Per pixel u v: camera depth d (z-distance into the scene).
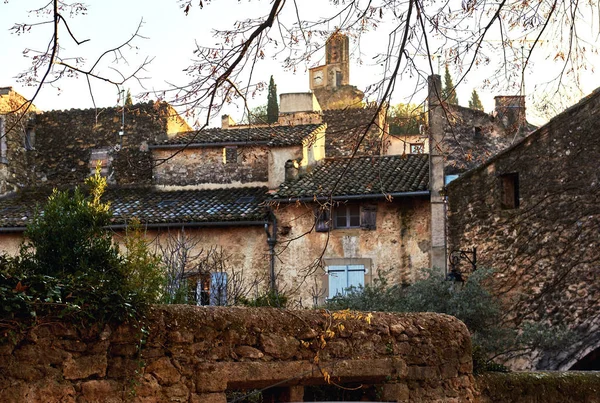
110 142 26.88
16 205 24.55
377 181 21.50
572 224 17.78
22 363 6.50
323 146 26.88
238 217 21.38
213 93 7.22
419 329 9.10
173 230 21.80
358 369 8.43
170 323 7.36
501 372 10.54
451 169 22.89
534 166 18.36
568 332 16.34
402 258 20.97
